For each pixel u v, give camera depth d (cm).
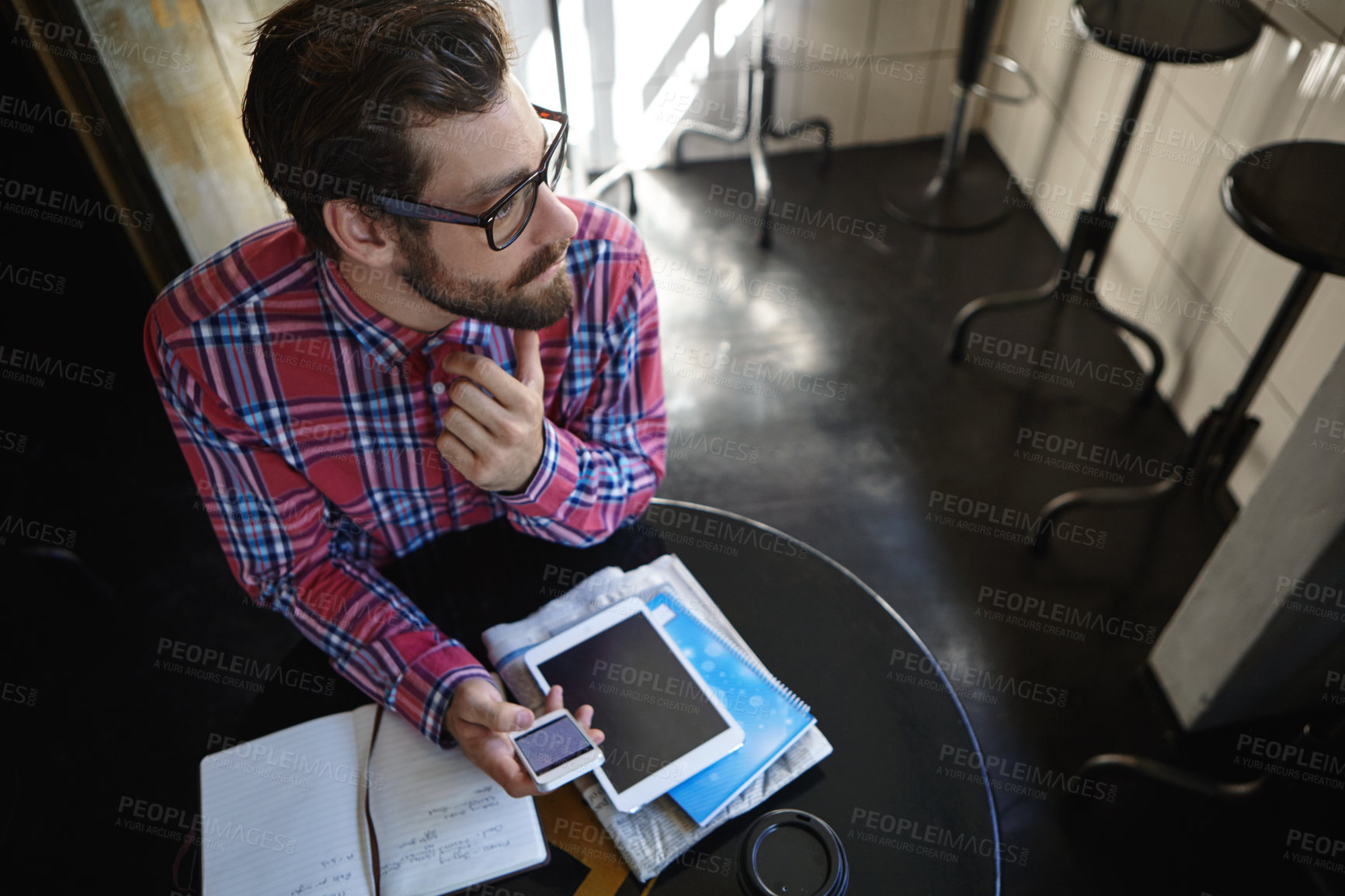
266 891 87
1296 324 173
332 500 113
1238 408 182
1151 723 174
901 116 318
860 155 320
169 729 174
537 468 102
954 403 237
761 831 88
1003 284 270
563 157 91
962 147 316
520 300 92
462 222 82
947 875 88
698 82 298
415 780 95
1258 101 189
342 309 97
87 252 212
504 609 109
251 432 104
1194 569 199
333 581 109
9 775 167
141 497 214
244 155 204
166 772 168
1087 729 173
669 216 296
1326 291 175
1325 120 172
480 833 90
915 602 195
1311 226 144
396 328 99
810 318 261
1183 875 154
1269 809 156
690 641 104
